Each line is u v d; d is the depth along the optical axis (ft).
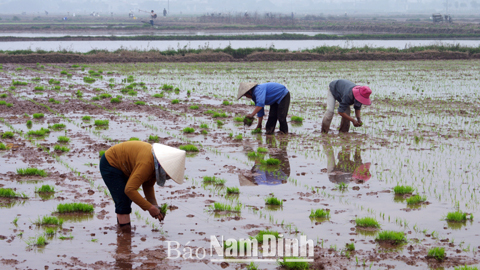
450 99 59.98
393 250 18.98
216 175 29.09
